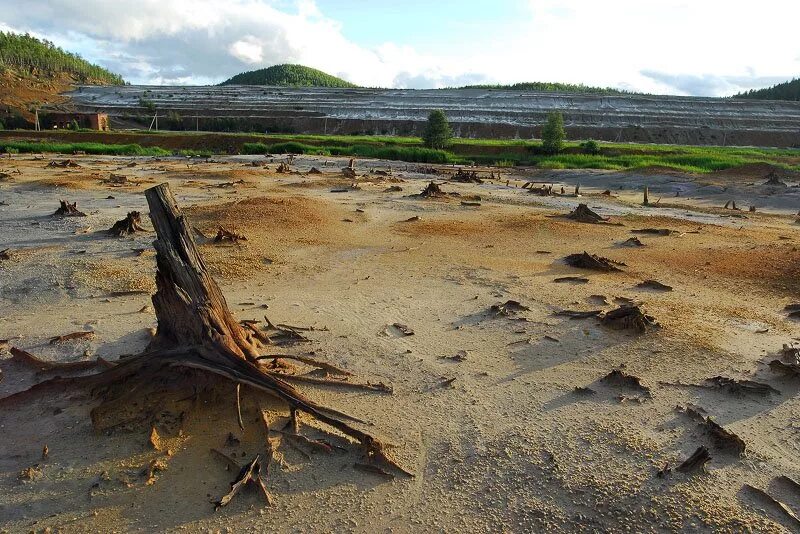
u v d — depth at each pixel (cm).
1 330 827
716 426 567
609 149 6019
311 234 1570
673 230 1791
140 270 1138
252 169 3434
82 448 544
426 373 704
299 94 11844
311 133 8681
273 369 672
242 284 1077
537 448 549
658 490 489
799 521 455
